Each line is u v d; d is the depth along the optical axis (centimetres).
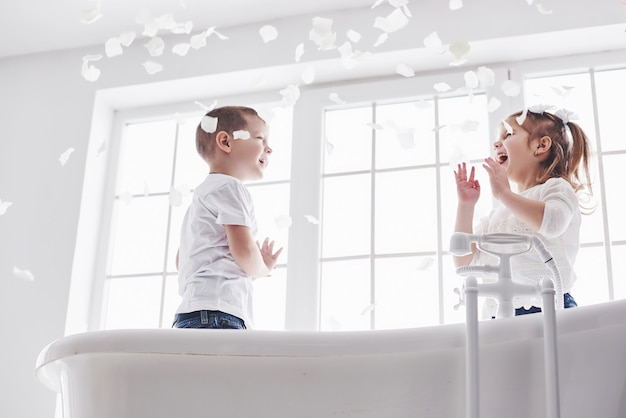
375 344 135
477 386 121
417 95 241
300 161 243
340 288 230
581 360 126
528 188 204
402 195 235
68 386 145
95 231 254
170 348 137
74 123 260
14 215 253
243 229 190
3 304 242
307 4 248
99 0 204
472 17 236
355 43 243
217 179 200
